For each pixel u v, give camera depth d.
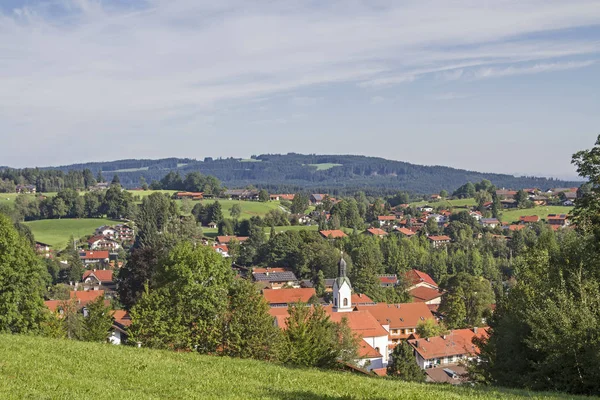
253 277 151.12
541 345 28.78
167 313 46.12
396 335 104.81
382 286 151.62
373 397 23.42
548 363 28.48
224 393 23.12
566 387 28.27
